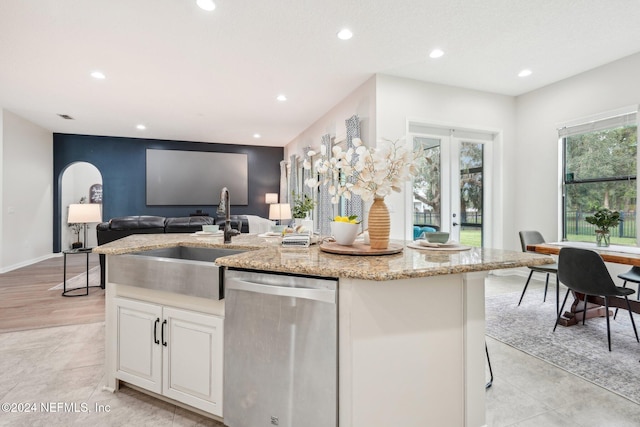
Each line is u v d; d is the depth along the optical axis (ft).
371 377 4.10
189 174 25.39
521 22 8.98
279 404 4.38
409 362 4.30
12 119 17.43
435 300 4.45
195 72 12.13
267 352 4.45
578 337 8.29
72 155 22.71
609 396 5.75
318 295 4.09
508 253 5.25
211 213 25.89
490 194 15.08
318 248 5.93
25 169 18.70
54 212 22.13
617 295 7.29
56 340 8.30
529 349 7.63
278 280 4.40
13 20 8.65
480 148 14.90
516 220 15.20
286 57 10.96
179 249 7.88
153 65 11.51
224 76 12.52
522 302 11.18
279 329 4.37
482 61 11.46
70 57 10.85
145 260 5.55
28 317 9.94
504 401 5.61
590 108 12.30
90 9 8.19
